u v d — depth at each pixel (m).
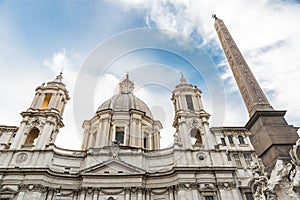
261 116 12.94
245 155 33.25
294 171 9.33
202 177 31.02
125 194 29.73
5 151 32.12
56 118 37.94
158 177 32.06
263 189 11.45
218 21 20.41
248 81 15.16
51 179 30.78
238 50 17.56
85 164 33.41
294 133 12.01
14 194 28.50
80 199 29.12
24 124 35.81
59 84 43.62
